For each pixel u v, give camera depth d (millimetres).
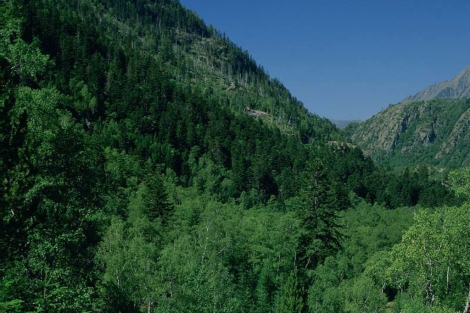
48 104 20766
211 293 36750
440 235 27031
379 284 48812
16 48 18109
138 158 133250
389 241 79938
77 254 19812
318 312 41469
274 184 155375
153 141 161000
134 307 36156
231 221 70875
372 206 154875
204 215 78625
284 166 179375
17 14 18703
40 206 16719
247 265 61438
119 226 48719
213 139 178125
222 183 146625
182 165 150375
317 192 51500
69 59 183500
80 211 19750
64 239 18156
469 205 27016
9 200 13836
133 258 40938
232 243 61156
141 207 79625
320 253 49906
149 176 118375
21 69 18625
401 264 30547
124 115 174375
